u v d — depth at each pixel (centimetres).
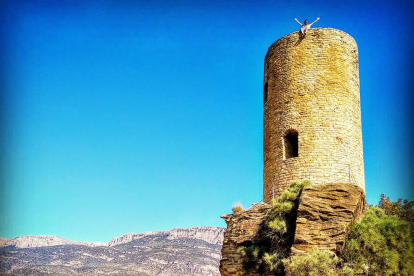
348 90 2959
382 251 2289
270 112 3061
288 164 2848
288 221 2545
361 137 3016
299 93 2939
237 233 2778
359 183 2856
